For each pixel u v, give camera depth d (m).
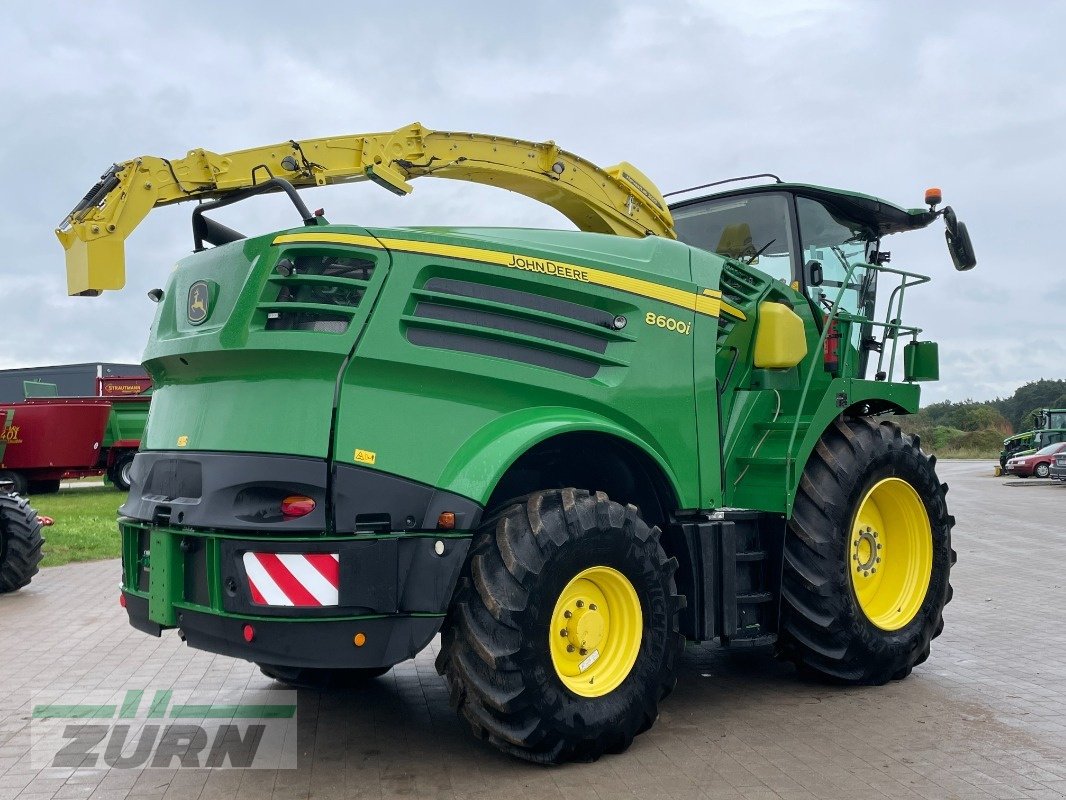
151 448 4.46
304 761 4.07
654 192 6.16
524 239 4.48
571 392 4.23
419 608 3.74
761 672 5.59
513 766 3.97
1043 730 4.40
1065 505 19.12
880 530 5.60
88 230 4.58
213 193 4.97
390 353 3.84
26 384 23.78
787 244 5.82
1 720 4.71
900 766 3.91
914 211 6.24
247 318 3.92
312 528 3.66
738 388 5.27
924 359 6.24
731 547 4.69
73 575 9.59
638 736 4.36
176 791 3.74
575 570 3.94
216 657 6.07
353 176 5.31
